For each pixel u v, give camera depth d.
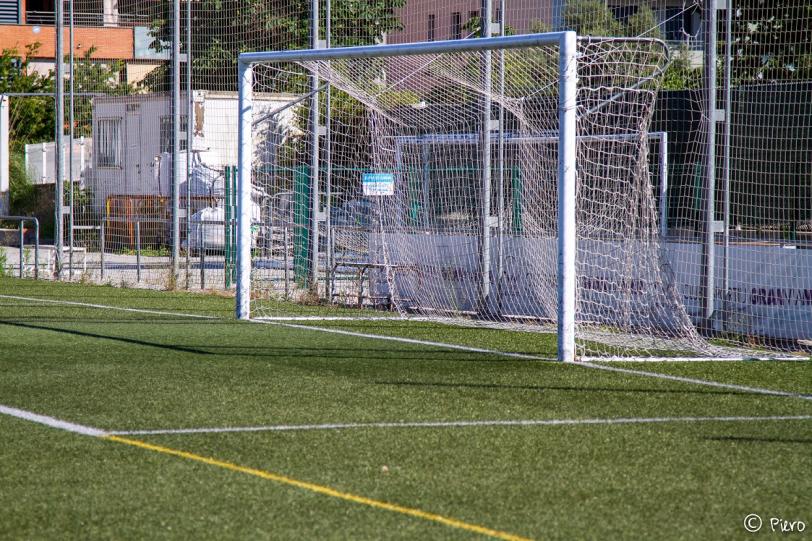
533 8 19.00
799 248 14.55
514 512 6.23
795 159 17.39
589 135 15.66
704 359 12.59
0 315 16.67
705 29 14.95
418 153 18.23
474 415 9.09
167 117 31.17
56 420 8.73
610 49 15.22
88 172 34.97
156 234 28.78
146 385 10.42
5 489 6.67
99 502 6.40
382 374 11.27
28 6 58.44
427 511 6.24
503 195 17.31
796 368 12.06
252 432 8.33
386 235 18.53
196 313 17.28
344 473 7.08
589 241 15.66
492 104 17.88
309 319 16.58
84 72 48.53
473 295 17.27
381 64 16.78
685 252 15.42
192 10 26.80
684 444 8.05
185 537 5.77
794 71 18.19
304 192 20.11
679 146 20.17
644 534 5.86
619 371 11.69
